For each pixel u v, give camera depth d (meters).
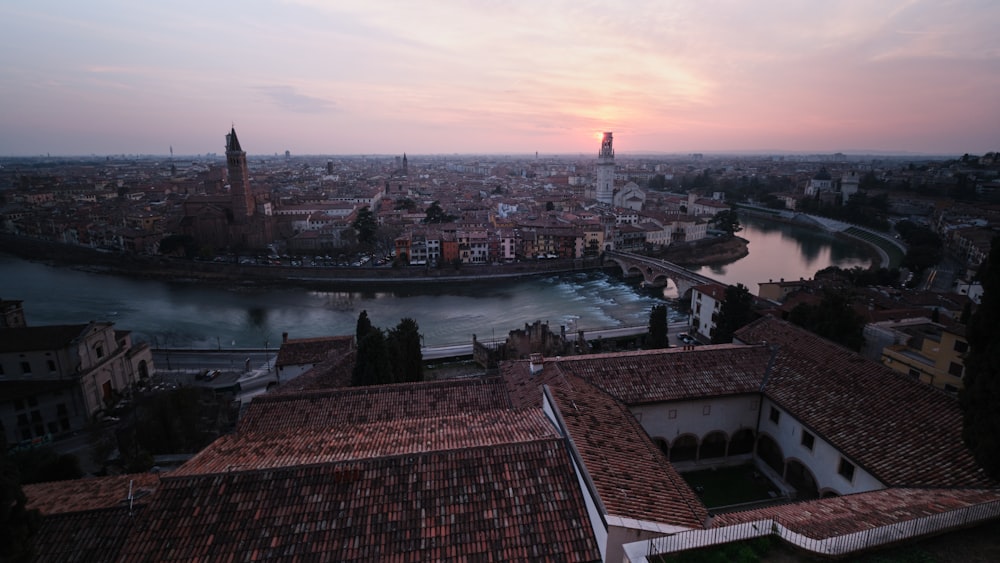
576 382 37.44
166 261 174.00
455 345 98.25
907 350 60.16
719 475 39.88
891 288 119.06
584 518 23.53
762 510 25.95
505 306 140.00
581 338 91.00
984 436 25.23
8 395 64.31
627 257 171.50
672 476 27.16
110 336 75.75
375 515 23.30
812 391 37.62
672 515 23.28
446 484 24.61
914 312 78.25
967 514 22.53
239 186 192.75
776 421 39.19
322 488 24.38
